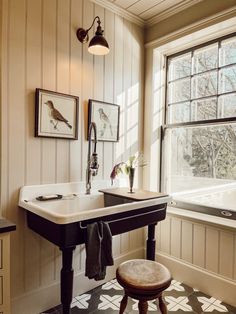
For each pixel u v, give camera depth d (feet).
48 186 6.26
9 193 5.66
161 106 8.79
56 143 6.44
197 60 8.01
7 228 4.20
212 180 7.67
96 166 6.56
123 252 8.16
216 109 7.49
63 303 4.87
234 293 6.41
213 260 6.91
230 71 7.20
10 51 5.60
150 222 6.25
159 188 8.77
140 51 8.59
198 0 7.19
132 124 8.38
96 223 4.91
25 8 5.82
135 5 7.58
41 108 6.07
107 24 7.52
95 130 6.58
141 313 4.49
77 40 6.79
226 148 7.38
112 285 7.32
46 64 6.18
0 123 5.52
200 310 6.20
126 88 8.14
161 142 8.79
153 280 4.49
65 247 4.64
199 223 7.14
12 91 5.65
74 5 6.72
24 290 5.93
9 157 5.64
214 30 7.20
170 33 7.87
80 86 6.88
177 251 7.76
